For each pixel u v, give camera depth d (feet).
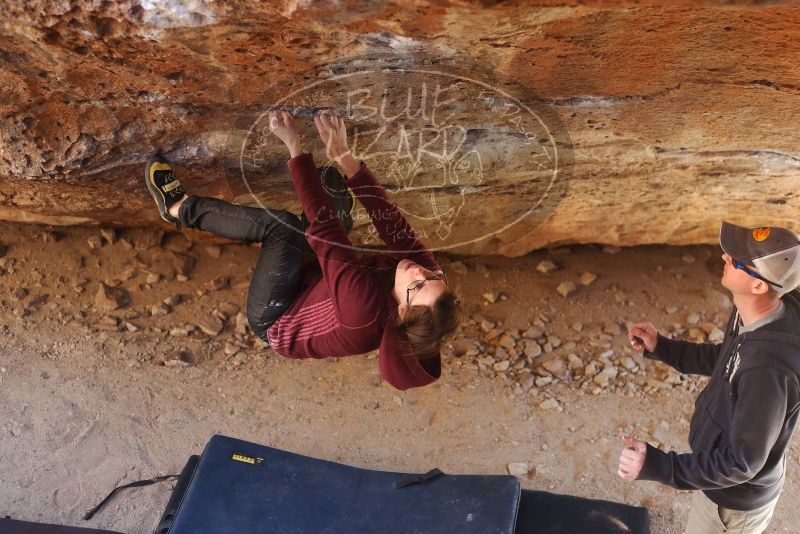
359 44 8.20
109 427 14.32
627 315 16.51
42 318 15.58
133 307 15.93
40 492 13.33
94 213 15.31
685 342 11.07
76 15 8.04
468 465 14.17
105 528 13.00
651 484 14.01
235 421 14.64
